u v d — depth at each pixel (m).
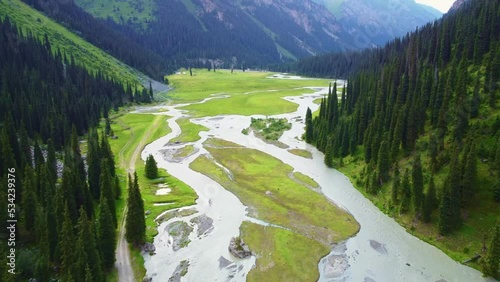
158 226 82.19
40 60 181.88
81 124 150.75
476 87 99.94
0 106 124.88
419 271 66.31
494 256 63.19
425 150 98.31
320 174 112.50
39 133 133.62
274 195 97.94
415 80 122.50
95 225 66.56
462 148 88.56
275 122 168.50
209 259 69.62
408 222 81.75
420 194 80.88
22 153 92.12
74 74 196.38
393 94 120.75
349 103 151.12
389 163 98.06
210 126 169.62
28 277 58.34
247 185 104.69
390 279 64.12
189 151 134.62
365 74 172.25
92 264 58.06
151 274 65.56
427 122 107.38
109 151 106.88
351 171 112.00
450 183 74.69
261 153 132.25
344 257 70.50
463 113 94.56
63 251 59.50
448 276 64.81
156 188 103.25
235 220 84.56
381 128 111.31
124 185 103.12
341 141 124.94
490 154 82.19
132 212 72.19
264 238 76.44
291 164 121.25
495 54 108.75
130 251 71.69
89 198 78.25
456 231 74.44
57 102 152.25
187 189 101.38
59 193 70.38
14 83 146.75
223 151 134.50
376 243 75.06
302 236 77.38
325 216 86.06
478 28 124.56
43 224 66.56
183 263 68.50
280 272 65.56
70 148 106.12
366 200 94.81
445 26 143.38
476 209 76.06
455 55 127.31
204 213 87.94
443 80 106.12
